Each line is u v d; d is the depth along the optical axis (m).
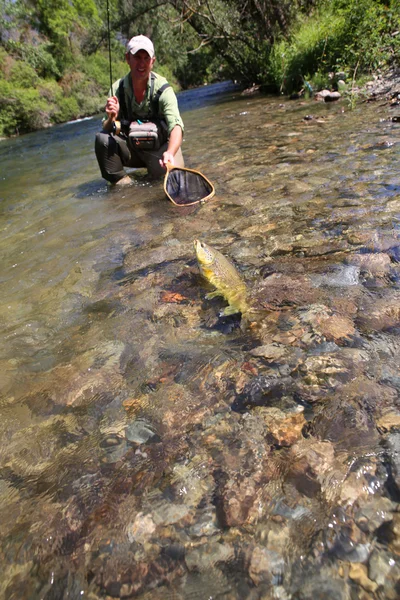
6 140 17.03
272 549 1.21
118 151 5.35
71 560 1.26
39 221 4.48
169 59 30.64
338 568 1.14
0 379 2.09
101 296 2.73
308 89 10.70
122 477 1.50
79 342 2.30
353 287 2.36
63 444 1.69
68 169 7.17
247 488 1.39
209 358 2.02
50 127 20.80
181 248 3.23
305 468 1.42
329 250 2.79
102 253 3.38
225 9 15.41
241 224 3.49
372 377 1.74
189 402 1.79
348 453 1.45
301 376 1.81
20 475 1.58
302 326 2.13
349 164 4.45
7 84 20.97
